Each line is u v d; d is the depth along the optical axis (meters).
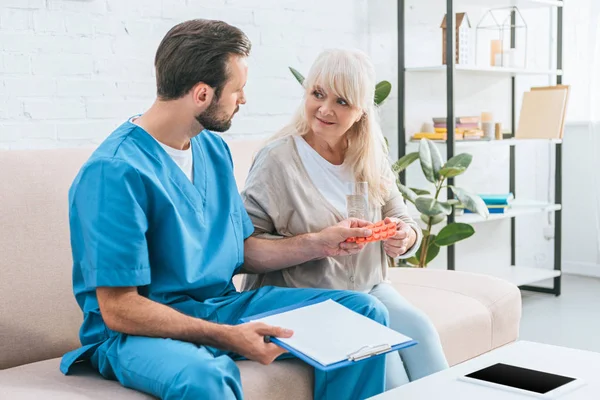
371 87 1.89
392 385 1.72
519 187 4.14
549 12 4.15
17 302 1.76
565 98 3.67
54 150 1.94
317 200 1.92
